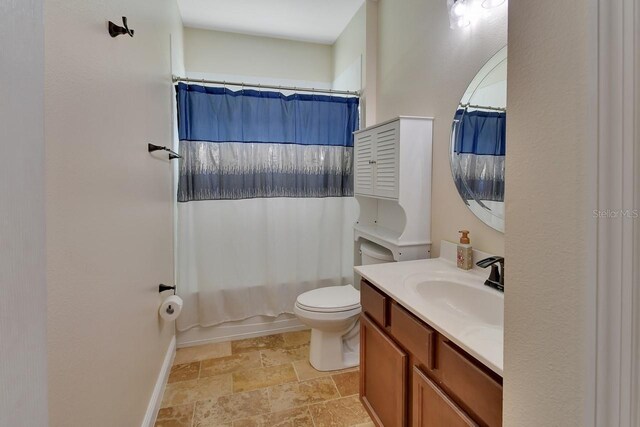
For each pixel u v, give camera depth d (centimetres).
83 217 85
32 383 38
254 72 281
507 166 57
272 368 209
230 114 238
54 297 72
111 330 104
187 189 231
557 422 48
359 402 175
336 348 206
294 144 253
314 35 282
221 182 239
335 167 262
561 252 47
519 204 54
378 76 231
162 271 181
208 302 242
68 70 77
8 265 34
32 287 38
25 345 37
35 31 38
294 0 230
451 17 144
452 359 92
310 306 194
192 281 239
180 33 246
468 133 147
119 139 111
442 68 163
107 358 101
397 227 205
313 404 174
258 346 240
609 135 40
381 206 226
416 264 157
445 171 164
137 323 132
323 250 266
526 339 54
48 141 69
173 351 221
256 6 237
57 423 73
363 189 213
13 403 35
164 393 183
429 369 103
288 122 250
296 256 261
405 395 117
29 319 37
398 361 119
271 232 254
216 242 241
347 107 257
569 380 46
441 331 94
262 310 257
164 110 189
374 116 235
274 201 253
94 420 91
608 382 41
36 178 39
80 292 84
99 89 95
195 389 187
